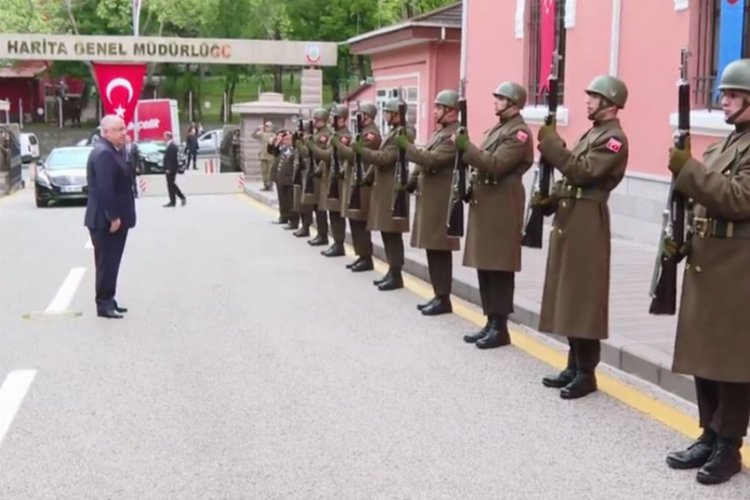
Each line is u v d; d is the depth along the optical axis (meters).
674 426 5.72
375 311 9.17
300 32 49.44
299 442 5.47
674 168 4.64
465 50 17.56
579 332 6.12
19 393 6.44
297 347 7.72
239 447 5.39
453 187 7.91
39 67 57.06
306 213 15.29
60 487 4.84
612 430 5.66
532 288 9.46
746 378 4.68
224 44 29.03
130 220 9.01
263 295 10.08
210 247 14.24
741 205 4.56
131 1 47.03
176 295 10.12
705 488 4.79
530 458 5.21
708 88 10.91
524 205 7.56
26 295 10.25
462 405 6.15
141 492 4.77
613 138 6.00
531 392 6.43
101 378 6.81
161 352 7.59
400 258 10.30
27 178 38.62
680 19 11.22
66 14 50.00
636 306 8.45
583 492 4.75
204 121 62.25
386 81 24.30
